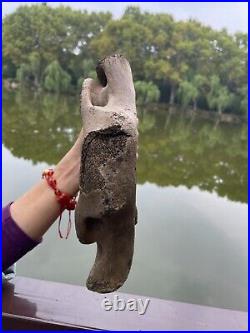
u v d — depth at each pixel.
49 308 0.67
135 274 1.96
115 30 10.25
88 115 0.59
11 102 8.40
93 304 0.69
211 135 8.41
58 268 1.78
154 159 5.79
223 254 2.31
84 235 0.61
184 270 2.05
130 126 0.57
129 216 0.58
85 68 9.78
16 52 10.13
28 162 4.20
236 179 5.25
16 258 0.66
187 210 3.20
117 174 0.57
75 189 0.64
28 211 0.64
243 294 1.88
